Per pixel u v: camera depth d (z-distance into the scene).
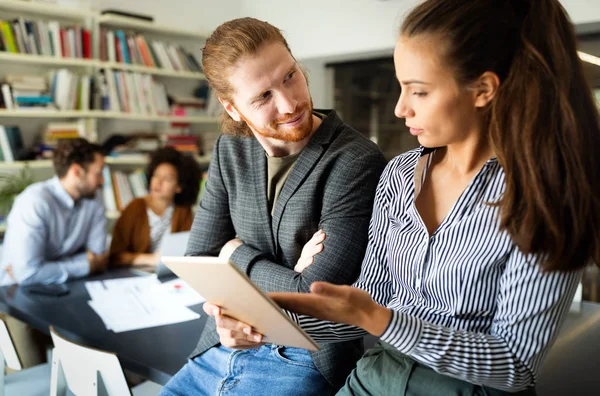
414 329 0.94
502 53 0.92
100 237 3.03
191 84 5.18
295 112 1.40
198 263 0.96
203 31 5.15
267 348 1.48
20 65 4.11
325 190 1.49
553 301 0.93
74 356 1.71
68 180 2.85
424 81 0.94
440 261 1.05
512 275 0.96
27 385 2.15
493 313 1.02
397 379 1.06
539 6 0.90
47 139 4.09
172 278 2.63
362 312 0.93
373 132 5.06
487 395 0.99
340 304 0.92
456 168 1.08
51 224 2.78
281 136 1.43
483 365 0.94
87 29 4.28
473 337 0.95
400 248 1.13
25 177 4.08
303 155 1.51
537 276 0.93
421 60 0.93
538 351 0.94
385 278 1.22
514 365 0.94
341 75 5.18
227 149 1.66
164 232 3.35
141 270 2.88
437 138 0.99
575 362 1.64
